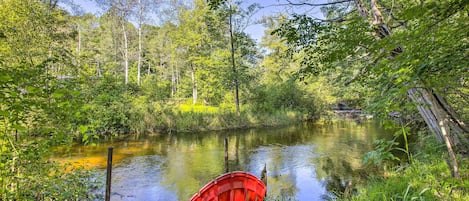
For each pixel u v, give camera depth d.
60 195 4.19
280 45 22.78
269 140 13.55
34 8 9.12
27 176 3.70
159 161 9.36
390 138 12.23
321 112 23.42
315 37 3.78
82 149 10.22
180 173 8.11
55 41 10.25
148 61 37.47
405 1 3.75
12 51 7.43
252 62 22.45
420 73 2.33
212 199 4.32
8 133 3.25
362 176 7.12
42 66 3.36
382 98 2.90
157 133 14.95
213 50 23.67
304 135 14.91
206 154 10.48
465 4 1.77
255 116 18.75
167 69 34.44
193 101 24.73
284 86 22.66
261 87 22.39
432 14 1.90
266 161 9.49
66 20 13.62
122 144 11.91
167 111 16.17
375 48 2.38
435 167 4.26
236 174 4.59
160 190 6.79
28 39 8.39
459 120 3.44
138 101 15.44
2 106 2.99
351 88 12.43
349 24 2.89
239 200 4.64
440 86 2.65
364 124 19.30
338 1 4.38
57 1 12.80
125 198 6.19
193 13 23.80
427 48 2.06
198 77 23.61
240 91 21.22
